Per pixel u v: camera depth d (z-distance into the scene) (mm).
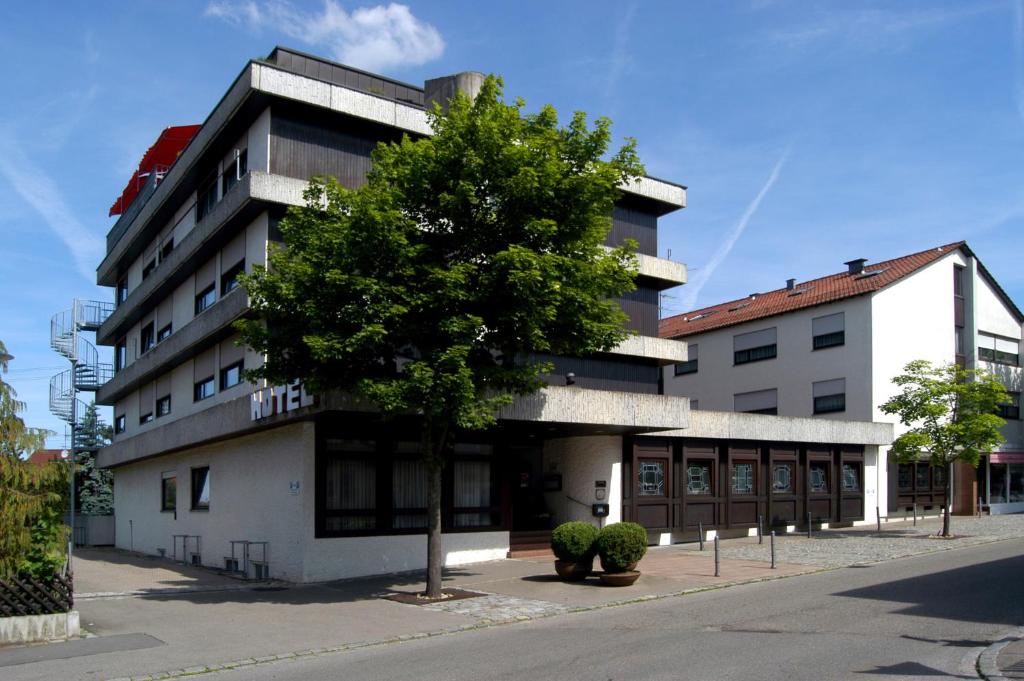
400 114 19938
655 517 22531
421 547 18016
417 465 18344
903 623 11258
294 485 17203
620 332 15297
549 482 23156
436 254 14109
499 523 19453
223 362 21234
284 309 13453
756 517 24875
